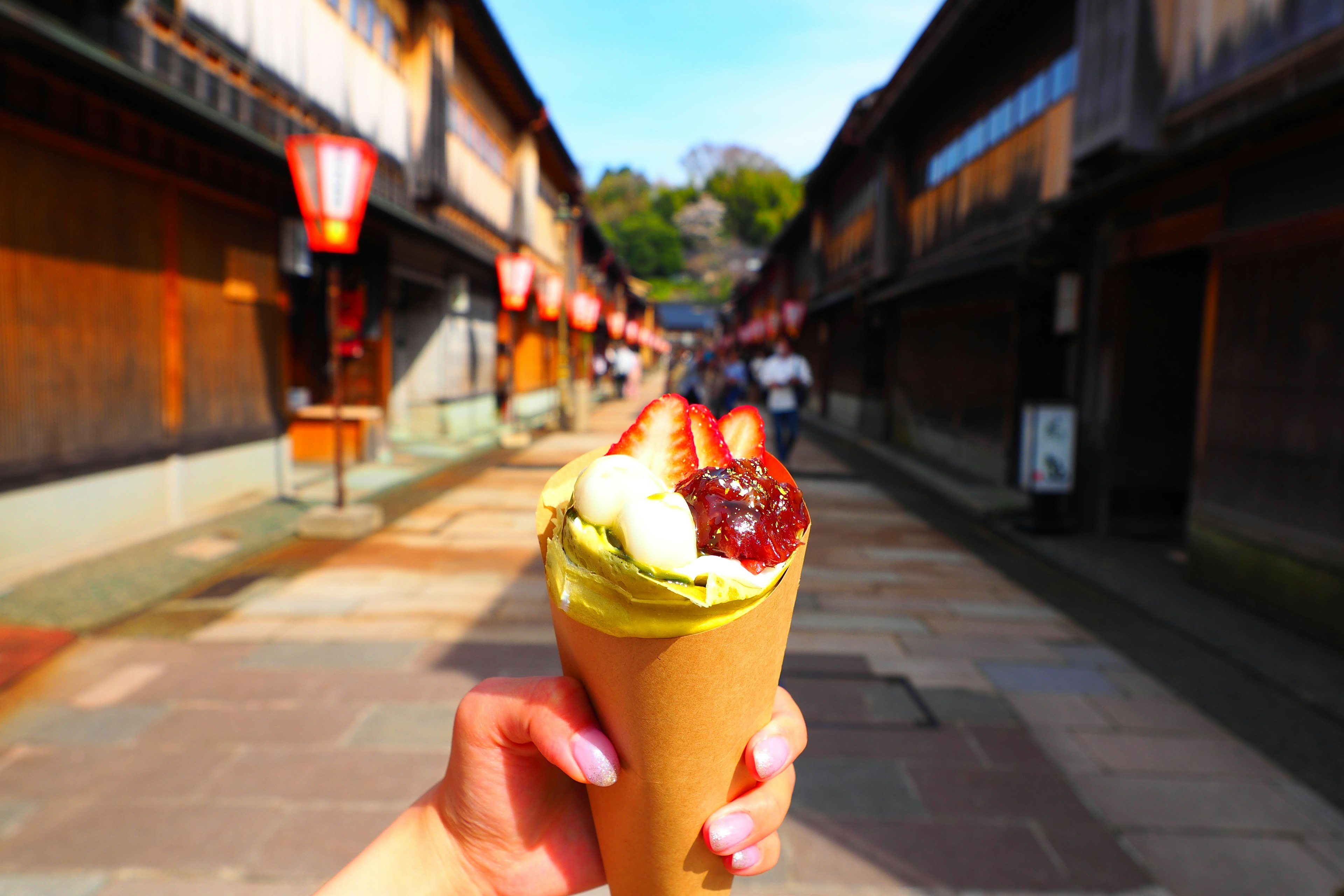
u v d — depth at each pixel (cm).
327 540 682
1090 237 739
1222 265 545
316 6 848
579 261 2586
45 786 294
